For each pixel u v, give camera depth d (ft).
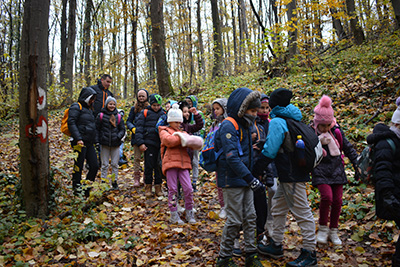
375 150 8.47
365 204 13.34
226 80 46.91
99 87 23.07
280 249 10.77
